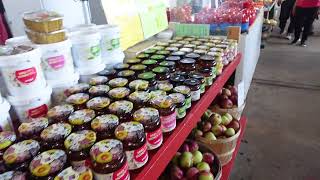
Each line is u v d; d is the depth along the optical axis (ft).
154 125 2.74
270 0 18.72
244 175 6.54
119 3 4.50
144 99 3.12
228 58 5.69
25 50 2.75
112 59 4.08
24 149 2.28
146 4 5.38
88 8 4.40
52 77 3.16
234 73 7.15
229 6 9.23
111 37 3.97
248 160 7.07
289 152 7.35
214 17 7.07
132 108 2.98
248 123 8.84
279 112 9.53
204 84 4.16
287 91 11.21
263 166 6.84
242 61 7.02
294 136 8.09
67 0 4.32
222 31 6.95
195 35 6.81
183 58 4.69
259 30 12.19
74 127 2.65
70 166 2.19
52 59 3.07
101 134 2.54
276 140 7.91
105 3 4.18
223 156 5.32
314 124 8.71
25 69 2.69
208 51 5.20
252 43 9.15
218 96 6.25
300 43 17.81
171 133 3.13
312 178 6.38
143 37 5.22
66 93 3.28
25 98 2.78
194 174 4.28
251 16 8.57
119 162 2.17
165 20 6.25
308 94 10.89
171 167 4.33
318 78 12.41
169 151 2.97
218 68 4.92
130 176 2.45
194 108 3.72
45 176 2.04
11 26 3.75
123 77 3.79
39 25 2.91
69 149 2.30
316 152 7.33
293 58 15.30
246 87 9.11
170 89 3.60
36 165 2.11
